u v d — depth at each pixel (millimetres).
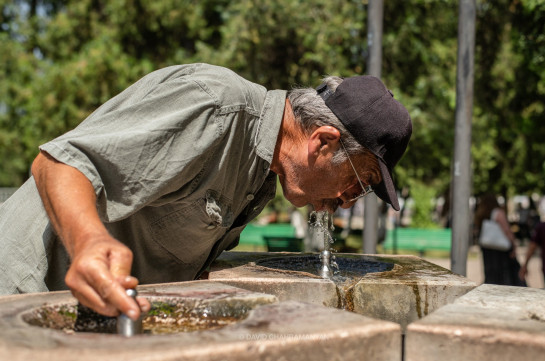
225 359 863
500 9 5922
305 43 7730
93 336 923
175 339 903
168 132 1489
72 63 10422
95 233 1158
